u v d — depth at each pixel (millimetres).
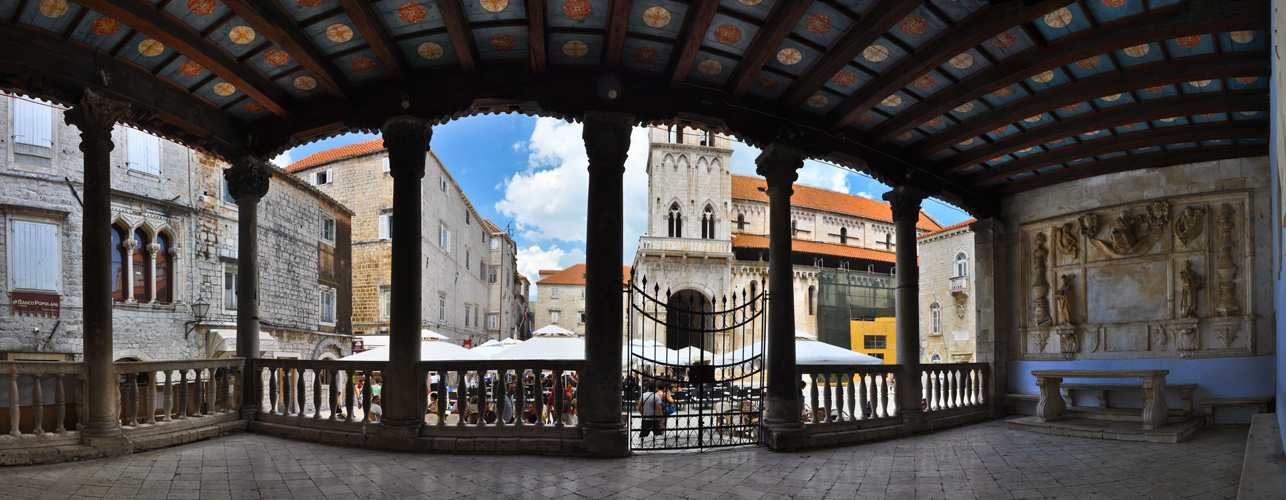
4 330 18266
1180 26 7617
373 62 9453
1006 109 10797
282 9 7918
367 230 39594
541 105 9547
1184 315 13055
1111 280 14016
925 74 9641
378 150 39906
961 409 13836
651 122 9906
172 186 22156
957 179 14477
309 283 28812
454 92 9641
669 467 8469
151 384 9438
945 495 6984
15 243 18609
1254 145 12484
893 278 61250
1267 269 12391
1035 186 15047
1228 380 12523
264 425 10750
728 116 10383
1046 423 12078
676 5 7969
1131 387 12586
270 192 25750
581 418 9336
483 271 66625
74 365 8516
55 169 19500
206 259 23234
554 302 102562
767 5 7949
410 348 9461
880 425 11656
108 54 8961
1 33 7992
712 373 10117
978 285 15664
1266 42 8242
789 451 9922
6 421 8266
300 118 10617
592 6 8055
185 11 7902
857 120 11539
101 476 7250
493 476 7688
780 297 10586
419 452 9172
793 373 10461
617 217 9570
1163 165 13422
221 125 11055
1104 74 9508
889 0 7637
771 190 10891
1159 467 8219
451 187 50062
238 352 11297
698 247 56375
